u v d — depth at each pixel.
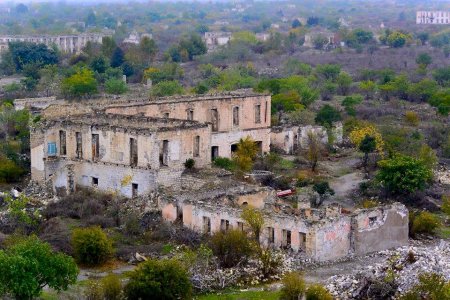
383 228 93.75
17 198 107.44
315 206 109.69
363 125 159.00
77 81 192.12
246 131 139.50
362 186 121.31
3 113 154.62
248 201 100.75
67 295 74.75
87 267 85.81
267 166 131.75
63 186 112.81
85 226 96.81
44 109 131.50
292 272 82.38
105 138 110.75
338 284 76.88
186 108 131.50
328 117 162.88
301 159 139.88
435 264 75.75
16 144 138.62
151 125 111.38
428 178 122.12
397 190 117.62
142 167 107.19
